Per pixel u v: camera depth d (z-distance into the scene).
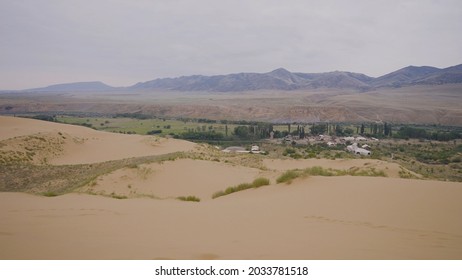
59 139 48.50
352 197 11.52
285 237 7.65
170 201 15.60
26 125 58.91
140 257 6.15
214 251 6.56
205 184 24.23
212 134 108.88
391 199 10.70
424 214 9.05
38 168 34.88
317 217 9.59
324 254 6.39
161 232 8.23
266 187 17.11
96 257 6.16
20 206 12.59
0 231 7.95
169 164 28.38
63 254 6.31
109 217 10.25
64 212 11.12
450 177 47.91
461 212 8.96
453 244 6.91
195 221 9.57
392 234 7.66
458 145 93.81
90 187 23.09
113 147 51.28
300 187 15.20
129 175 25.00
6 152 39.66
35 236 7.59
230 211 11.09
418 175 28.69
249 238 7.61
